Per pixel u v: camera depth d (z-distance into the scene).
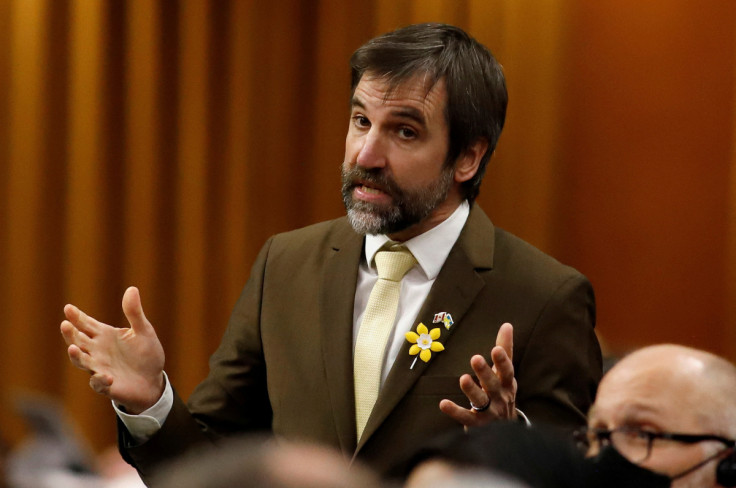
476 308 5.57
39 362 13.00
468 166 5.68
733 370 3.88
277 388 5.68
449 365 5.43
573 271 5.73
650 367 3.85
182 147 12.52
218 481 1.95
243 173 12.45
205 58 12.45
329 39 12.22
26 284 12.94
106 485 5.35
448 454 2.60
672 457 3.71
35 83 12.76
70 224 12.74
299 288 5.87
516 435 2.66
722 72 11.42
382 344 5.53
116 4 12.59
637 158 11.65
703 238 11.58
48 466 5.22
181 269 12.59
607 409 3.84
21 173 12.84
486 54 5.67
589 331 5.62
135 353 5.34
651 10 11.55
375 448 5.31
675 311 11.65
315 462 1.99
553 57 11.69
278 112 12.38
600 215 11.77
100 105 12.59
